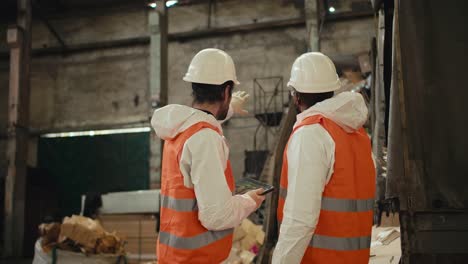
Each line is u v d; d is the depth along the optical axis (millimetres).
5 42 15172
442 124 1841
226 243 1699
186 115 1719
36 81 14961
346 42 12672
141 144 13875
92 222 5242
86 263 4934
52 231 5207
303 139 1709
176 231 1671
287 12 13391
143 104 14086
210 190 1597
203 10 14070
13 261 10953
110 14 14781
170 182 1721
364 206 1771
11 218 11594
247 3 13773
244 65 13484
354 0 12609
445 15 1917
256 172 12227
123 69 14445
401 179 1855
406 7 1938
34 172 13664
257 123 13016
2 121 14891
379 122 3045
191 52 13984
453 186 1797
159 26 11523
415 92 1875
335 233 1696
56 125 14586
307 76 1854
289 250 1623
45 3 14570
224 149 1714
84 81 14672
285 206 1682
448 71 1874
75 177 14133
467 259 1753
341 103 1753
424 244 1784
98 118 14344
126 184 13719
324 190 1730
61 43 14867
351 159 1734
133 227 8672
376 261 2611
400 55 1916
